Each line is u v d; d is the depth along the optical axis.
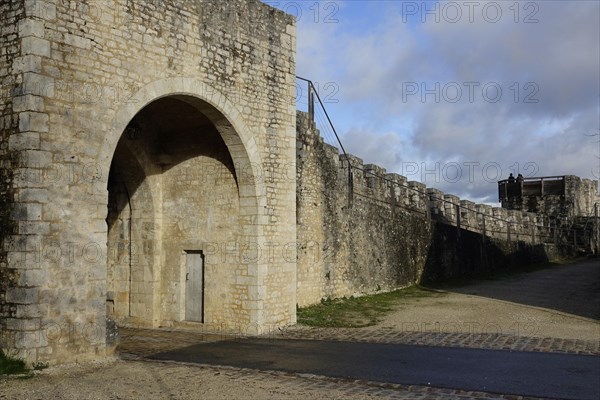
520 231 30.97
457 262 23.47
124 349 9.64
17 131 7.72
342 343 10.26
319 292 15.38
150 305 12.34
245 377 7.43
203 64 10.52
